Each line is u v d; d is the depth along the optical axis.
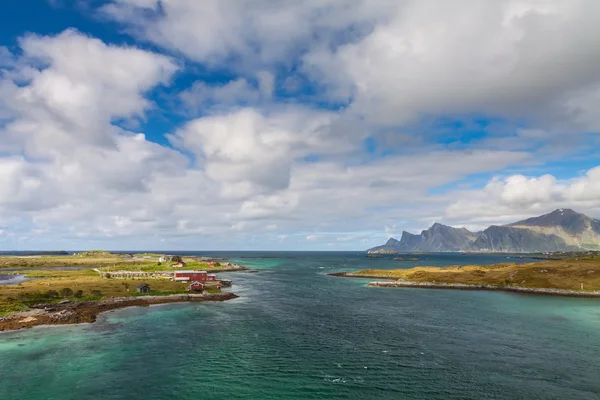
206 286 123.00
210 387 40.62
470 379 43.56
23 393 38.41
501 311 86.00
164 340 58.72
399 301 101.69
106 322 70.56
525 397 38.94
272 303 96.75
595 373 45.47
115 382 41.50
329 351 53.97
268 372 45.34
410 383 42.31
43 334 60.91
